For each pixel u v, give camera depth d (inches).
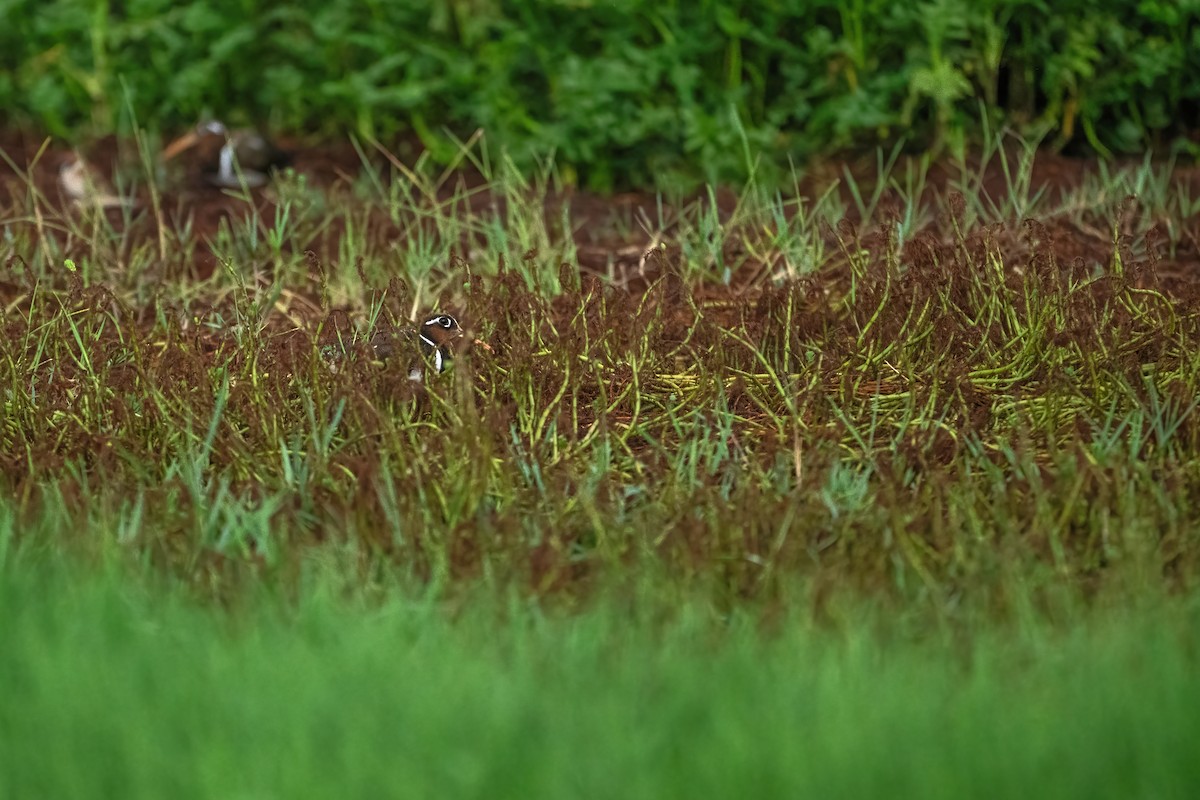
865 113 652.1
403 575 390.6
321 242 621.9
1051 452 449.7
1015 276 547.2
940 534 398.3
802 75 666.8
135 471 441.7
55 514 410.0
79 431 456.8
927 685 326.0
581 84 656.4
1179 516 409.7
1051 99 674.2
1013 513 413.7
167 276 586.6
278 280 570.3
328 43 705.6
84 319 521.0
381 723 309.0
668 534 402.6
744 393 492.1
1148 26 674.8
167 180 671.1
